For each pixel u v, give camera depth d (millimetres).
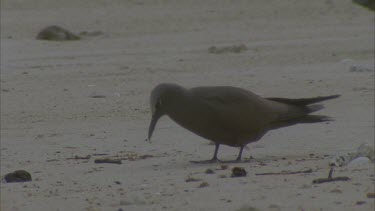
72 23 42156
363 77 22500
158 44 34625
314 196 9367
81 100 20109
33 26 40719
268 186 10078
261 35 37500
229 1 47781
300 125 15461
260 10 45719
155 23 42156
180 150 13633
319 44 32656
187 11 45438
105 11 45250
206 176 11055
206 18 43625
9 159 13320
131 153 13500
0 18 42750
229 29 39875
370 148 11977
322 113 16859
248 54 30016
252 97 12367
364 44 32156
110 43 35000
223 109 12117
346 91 20141
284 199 9312
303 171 11109
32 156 13508
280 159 12445
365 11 45281
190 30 39844
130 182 10867
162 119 16859
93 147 14172
